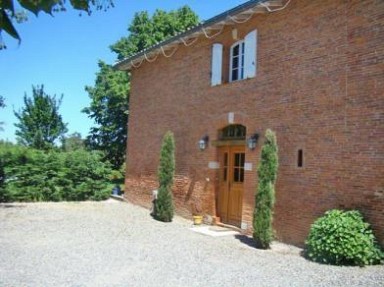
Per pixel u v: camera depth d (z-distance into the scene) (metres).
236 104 12.45
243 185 12.29
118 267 7.97
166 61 16.45
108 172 20.67
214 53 13.46
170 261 8.55
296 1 10.66
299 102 10.38
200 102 14.15
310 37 10.20
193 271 7.79
